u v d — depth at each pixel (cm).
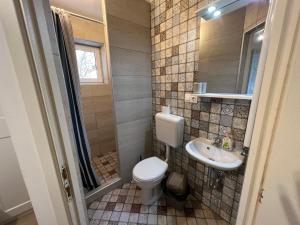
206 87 136
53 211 50
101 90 251
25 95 38
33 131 40
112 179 192
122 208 158
